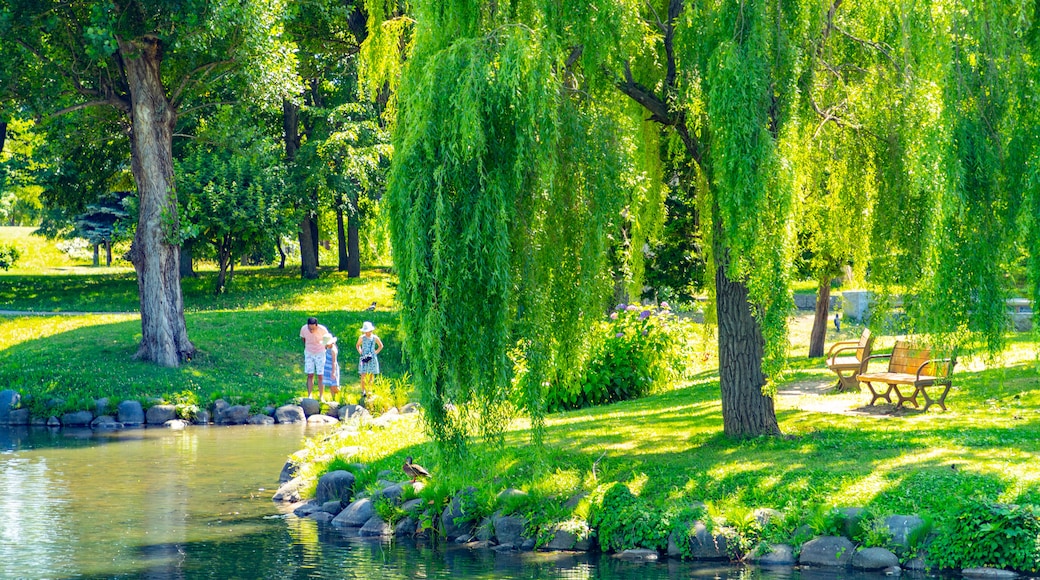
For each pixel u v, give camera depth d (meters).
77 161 37.81
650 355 19.41
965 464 10.33
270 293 39.25
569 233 10.93
